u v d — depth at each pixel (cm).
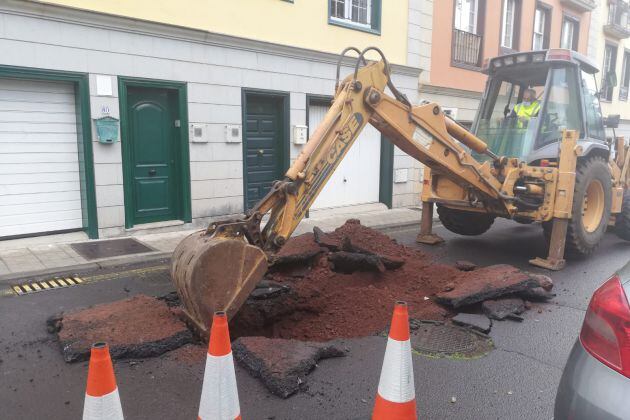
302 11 931
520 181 655
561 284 583
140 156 789
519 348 404
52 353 383
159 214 822
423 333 429
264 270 403
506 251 755
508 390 338
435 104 562
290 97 934
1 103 670
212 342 245
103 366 213
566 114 701
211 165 842
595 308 217
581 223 673
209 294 380
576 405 204
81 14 680
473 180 614
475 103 1345
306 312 484
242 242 392
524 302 506
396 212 1105
